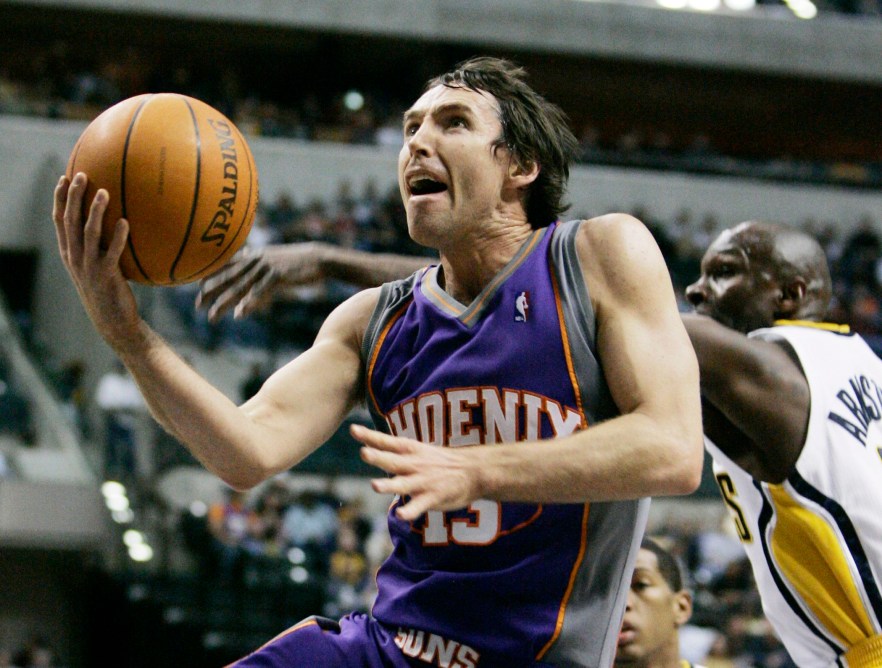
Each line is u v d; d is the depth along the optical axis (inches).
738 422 184.5
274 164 1216.8
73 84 1251.8
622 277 148.3
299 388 163.0
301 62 1461.6
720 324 186.7
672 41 1435.8
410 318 160.9
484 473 130.0
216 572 713.0
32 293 1147.3
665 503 885.2
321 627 159.0
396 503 161.2
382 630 154.3
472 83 160.9
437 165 156.2
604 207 1275.8
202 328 943.0
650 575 215.6
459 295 160.7
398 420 156.0
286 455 158.4
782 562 188.9
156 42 1423.5
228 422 151.3
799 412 183.6
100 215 138.7
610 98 1528.1
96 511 736.3
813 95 1529.3
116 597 734.5
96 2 1328.7
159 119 143.6
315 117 1326.3
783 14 1483.8
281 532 749.3
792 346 189.8
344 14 1370.6
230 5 1349.7
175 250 145.5
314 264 205.8
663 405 139.6
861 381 191.8
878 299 1165.1
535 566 147.7
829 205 1307.8
